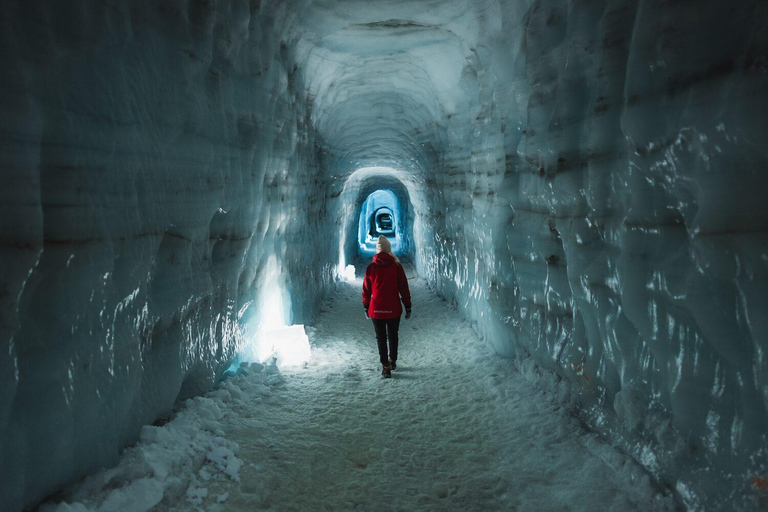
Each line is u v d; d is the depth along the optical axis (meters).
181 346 3.26
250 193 4.44
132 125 2.50
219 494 2.58
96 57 2.21
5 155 1.68
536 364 4.31
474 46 5.73
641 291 2.51
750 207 1.83
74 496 2.08
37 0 1.85
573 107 3.32
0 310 1.68
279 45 5.19
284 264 5.98
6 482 1.75
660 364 2.47
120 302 2.45
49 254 1.94
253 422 3.53
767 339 1.79
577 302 3.37
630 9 2.69
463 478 2.95
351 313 8.39
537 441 3.26
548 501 2.63
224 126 3.81
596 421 3.17
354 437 3.50
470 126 6.68
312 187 7.99
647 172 2.43
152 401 2.88
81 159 2.10
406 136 10.14
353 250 16.66
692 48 2.10
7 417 1.73
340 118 9.32
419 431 3.62
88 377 2.21
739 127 1.85
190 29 3.13
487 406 3.99
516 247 4.48
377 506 2.68
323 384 4.57
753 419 1.90
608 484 2.62
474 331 6.39
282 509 2.58
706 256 2.02
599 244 3.07
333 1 5.19
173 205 3.00
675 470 2.32
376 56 7.08
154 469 2.43
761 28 1.78
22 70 1.77
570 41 3.33
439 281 9.55
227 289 4.13
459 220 7.52
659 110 2.31
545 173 3.76
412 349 5.98
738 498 1.95
